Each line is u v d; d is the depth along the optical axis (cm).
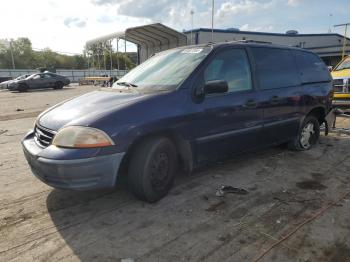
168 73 413
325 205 365
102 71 3353
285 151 578
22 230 318
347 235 304
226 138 422
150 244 292
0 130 820
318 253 277
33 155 329
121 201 377
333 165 504
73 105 378
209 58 409
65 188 316
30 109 1304
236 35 2969
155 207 361
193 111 379
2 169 498
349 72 891
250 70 460
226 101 415
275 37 3469
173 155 378
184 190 405
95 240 300
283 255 275
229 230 314
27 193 404
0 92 2548
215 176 452
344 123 838
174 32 1747
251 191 404
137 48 2366
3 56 8638
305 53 579
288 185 423
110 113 329
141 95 368
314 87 571
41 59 9056
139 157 348
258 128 465
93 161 311
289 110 517
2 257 276
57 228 321
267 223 326
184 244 292
